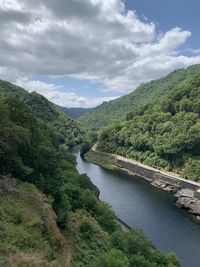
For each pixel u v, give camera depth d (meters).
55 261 40.22
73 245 51.41
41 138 77.31
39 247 40.81
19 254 36.47
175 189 122.44
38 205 49.97
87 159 197.50
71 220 59.28
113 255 46.84
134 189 122.62
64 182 72.50
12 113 70.50
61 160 94.75
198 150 141.25
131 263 47.44
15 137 58.56
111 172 157.25
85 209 69.75
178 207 100.06
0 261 33.88
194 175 128.12
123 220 87.50
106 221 70.12
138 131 186.62
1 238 37.88
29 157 63.25
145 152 171.12
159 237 77.25
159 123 175.88
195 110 170.88
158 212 94.81
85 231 57.59
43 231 44.88
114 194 114.44
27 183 55.75
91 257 50.38
